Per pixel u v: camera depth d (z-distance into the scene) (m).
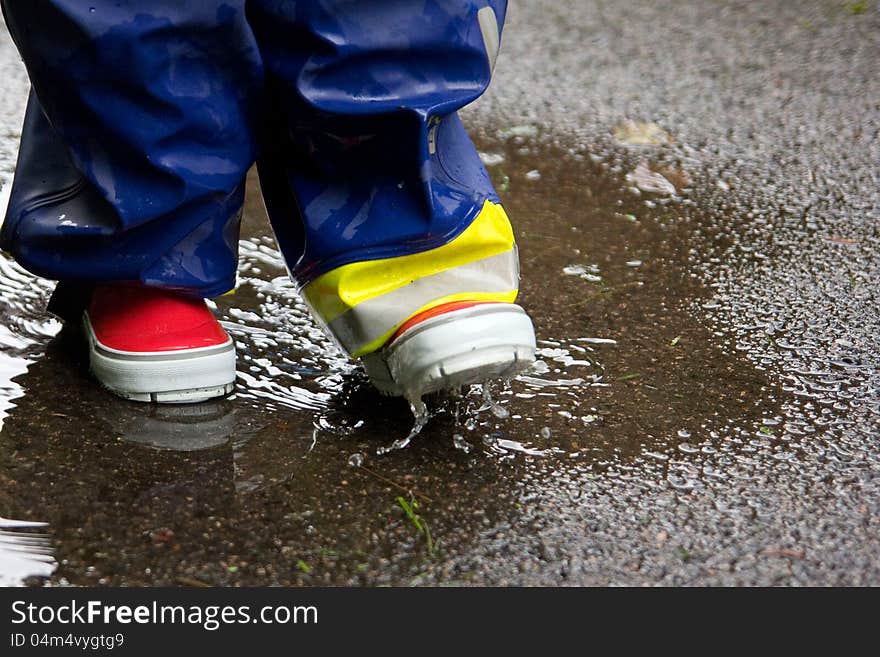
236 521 1.37
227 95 1.44
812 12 3.88
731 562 1.32
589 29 3.76
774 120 3.00
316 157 1.46
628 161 2.72
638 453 1.53
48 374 1.67
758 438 1.58
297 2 1.38
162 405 1.61
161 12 1.35
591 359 1.79
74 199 1.48
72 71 1.36
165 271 1.53
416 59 1.42
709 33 3.71
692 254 2.22
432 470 1.48
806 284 2.09
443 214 1.46
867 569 1.31
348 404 1.64
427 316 1.46
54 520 1.35
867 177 2.63
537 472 1.48
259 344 1.80
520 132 2.89
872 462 1.52
